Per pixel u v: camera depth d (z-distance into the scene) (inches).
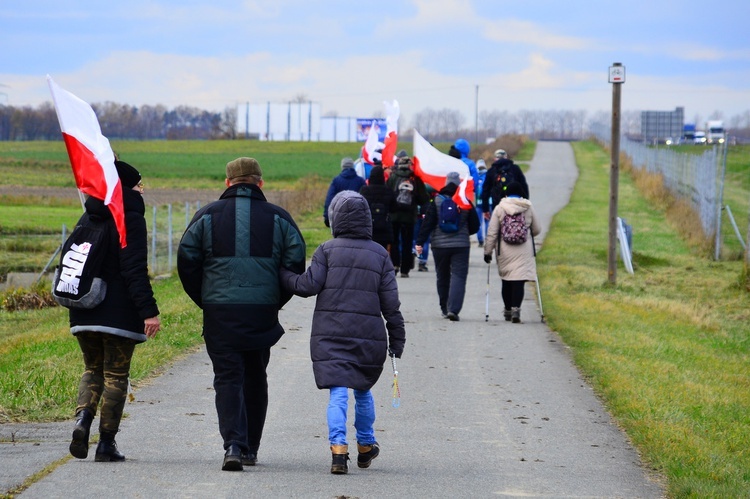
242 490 540.7
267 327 588.1
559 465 628.1
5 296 1691.7
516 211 1241.4
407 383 888.3
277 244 589.9
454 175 1272.1
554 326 1214.9
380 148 2079.2
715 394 881.5
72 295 575.8
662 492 570.6
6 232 2635.3
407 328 1205.1
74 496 516.4
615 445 684.1
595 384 894.4
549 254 2043.6
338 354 593.6
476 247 2202.3
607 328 1214.3
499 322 1263.5
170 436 672.4
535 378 918.4
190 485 546.9
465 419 756.0
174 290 1513.3
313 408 777.6
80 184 570.6
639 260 1984.5
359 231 609.0
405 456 645.3
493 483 579.5
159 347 987.9
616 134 1631.4
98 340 599.8
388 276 608.7
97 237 583.8
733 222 2215.8
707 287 1715.1
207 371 901.8
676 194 3253.0
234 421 581.0
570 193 3993.6
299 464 613.3
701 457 644.7
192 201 4311.0
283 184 5698.8
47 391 767.1
